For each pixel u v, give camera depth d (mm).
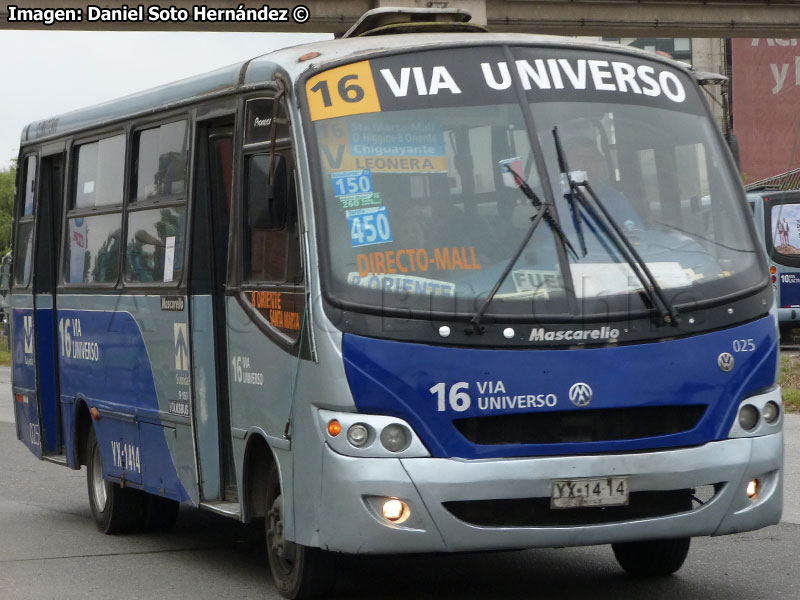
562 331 7145
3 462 16578
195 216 9258
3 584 9070
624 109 7938
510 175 7555
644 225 7648
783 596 8031
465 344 7074
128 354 10422
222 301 9047
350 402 7082
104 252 11055
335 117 7672
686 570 8930
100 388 11062
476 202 7480
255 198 7898
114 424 10766
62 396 12055
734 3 52438
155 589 8766
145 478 10188
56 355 12398
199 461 9172
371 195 7473
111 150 11000
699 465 7254
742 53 96875
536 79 7891
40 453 12570
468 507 7090
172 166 9719
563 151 7641
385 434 7047
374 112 7676
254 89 8453
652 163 7855
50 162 12641
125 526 11109
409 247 7328
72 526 11727
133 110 10547
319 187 7492
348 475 7059
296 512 7531
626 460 7141
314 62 7895
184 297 9289
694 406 7328
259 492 8414
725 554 9414
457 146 7609
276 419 7859
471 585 8648
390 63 7855
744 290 7543
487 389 7055
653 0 51844
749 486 7445
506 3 50688
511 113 7730
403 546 7023
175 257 9516
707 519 7336
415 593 8406
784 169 96188
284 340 7727
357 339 7113
